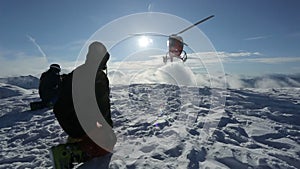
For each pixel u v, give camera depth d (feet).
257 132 13.50
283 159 10.09
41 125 17.01
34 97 33.63
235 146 11.06
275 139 12.55
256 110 19.26
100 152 9.41
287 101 23.95
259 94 29.09
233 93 28.12
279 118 16.97
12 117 20.47
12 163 10.56
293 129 14.34
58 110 8.95
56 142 13.16
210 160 9.63
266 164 9.26
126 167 8.97
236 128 14.10
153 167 8.95
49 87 19.54
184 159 9.57
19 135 14.78
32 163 10.32
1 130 16.44
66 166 8.39
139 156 9.86
